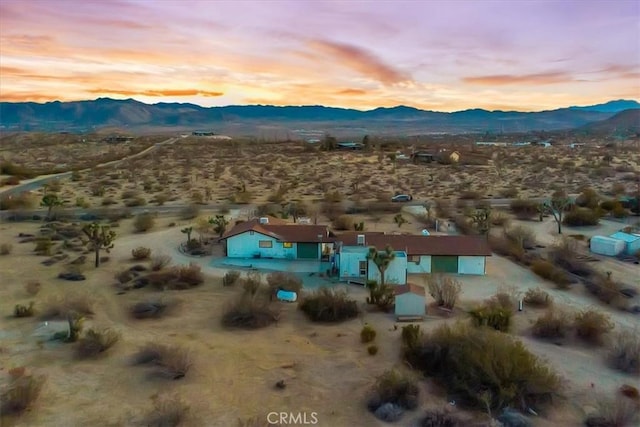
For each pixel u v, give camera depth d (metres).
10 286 41.88
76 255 51.38
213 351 30.78
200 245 54.84
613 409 24.27
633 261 51.28
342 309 36.44
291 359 29.97
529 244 56.84
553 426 23.48
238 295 40.28
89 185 97.44
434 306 38.81
